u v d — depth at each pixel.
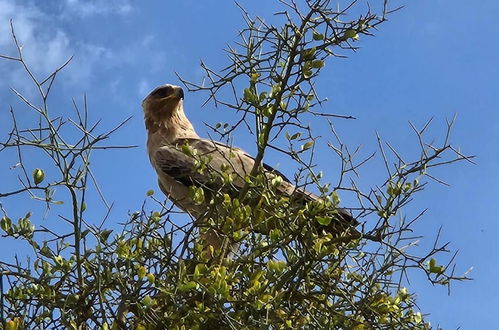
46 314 5.70
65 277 5.80
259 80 6.41
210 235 6.81
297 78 6.33
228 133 6.53
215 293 5.43
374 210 6.10
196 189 6.30
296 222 6.16
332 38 6.37
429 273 5.95
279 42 6.40
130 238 5.85
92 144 5.68
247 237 6.23
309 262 5.97
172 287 5.66
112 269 5.85
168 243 5.91
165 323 5.60
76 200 5.75
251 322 5.64
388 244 6.02
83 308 5.72
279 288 5.97
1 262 5.84
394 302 5.99
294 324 5.93
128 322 5.89
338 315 5.86
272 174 6.70
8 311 5.72
